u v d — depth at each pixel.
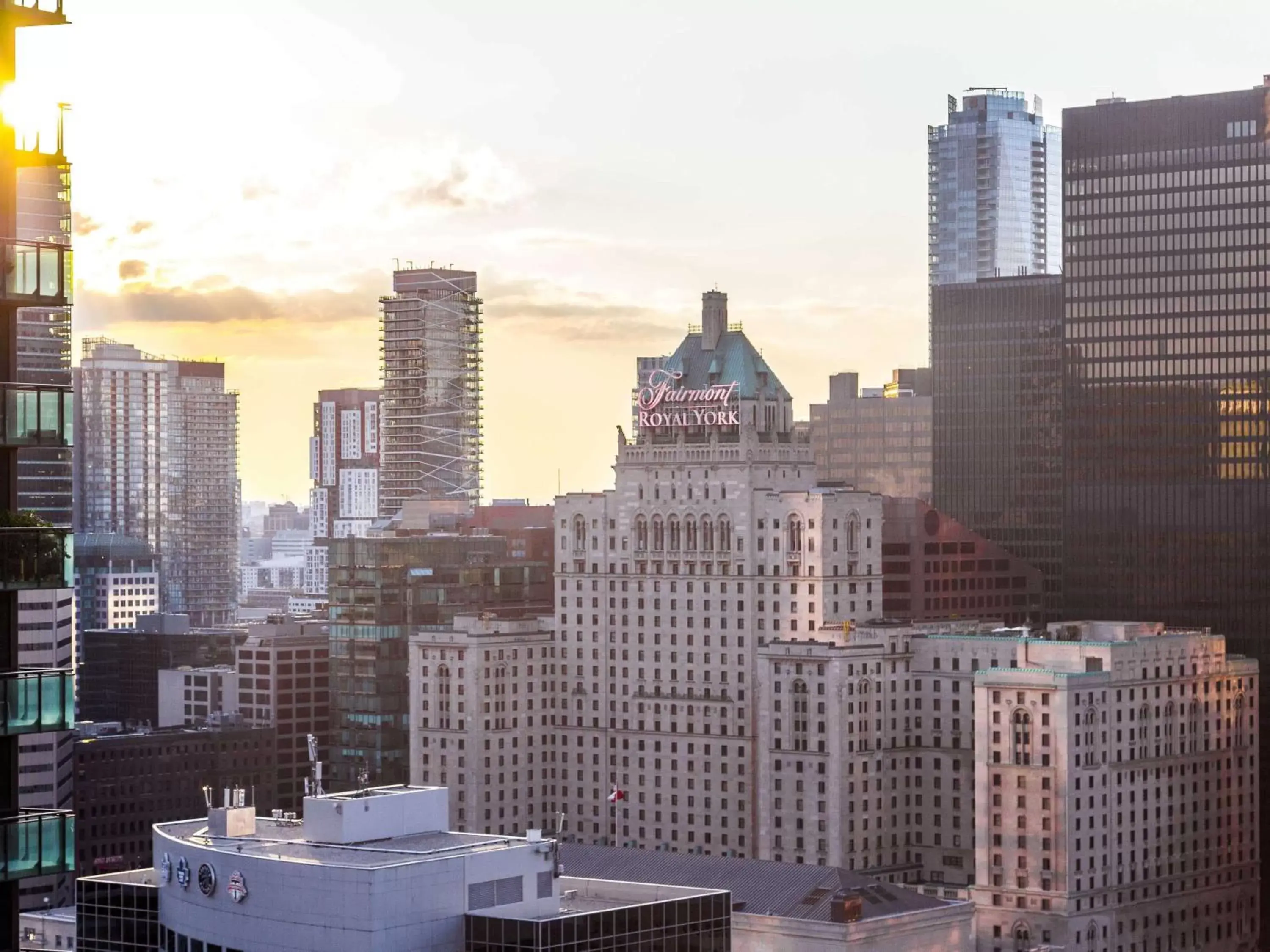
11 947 111.25
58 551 110.50
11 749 111.69
